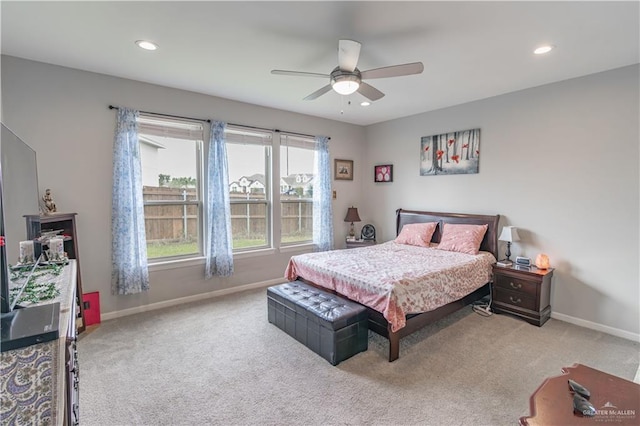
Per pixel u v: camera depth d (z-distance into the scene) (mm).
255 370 2412
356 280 2834
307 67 3035
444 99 4062
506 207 3869
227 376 2332
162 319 3348
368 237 5438
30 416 994
